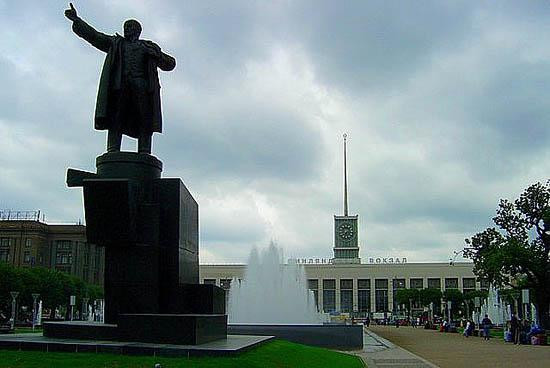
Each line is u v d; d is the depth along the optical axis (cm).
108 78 2211
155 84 2275
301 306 5772
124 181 2011
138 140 2247
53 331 2012
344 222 18688
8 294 8656
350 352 3700
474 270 7188
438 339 5812
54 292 9456
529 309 8519
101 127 2228
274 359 1958
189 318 1859
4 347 1816
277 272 5869
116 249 2092
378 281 18112
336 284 18188
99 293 11369
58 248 14012
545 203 6575
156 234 2102
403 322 12281
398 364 2895
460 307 13950
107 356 1673
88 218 2053
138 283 2073
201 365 1573
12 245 13575
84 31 2197
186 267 2236
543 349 4234
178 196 2144
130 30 2281
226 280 17912
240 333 3803
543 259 6366
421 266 18062
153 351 1720
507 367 2838
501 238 6775
